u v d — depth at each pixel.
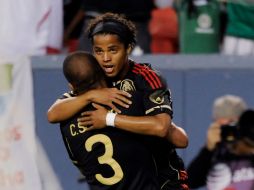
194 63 23.14
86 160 15.97
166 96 15.76
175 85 23.12
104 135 15.77
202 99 23.06
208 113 23.06
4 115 23.11
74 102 15.73
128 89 15.71
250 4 24.52
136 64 15.95
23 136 23.14
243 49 24.62
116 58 15.49
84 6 24.62
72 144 16.03
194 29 24.45
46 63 23.17
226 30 24.77
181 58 23.16
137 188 15.86
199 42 24.48
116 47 15.45
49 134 23.20
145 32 24.58
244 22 24.58
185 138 16.11
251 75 23.02
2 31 23.91
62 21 24.52
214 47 24.56
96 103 15.71
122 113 15.61
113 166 15.82
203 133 23.03
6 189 23.09
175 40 24.78
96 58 15.70
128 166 15.82
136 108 15.63
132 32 15.66
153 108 15.55
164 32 24.61
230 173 20.69
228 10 24.66
